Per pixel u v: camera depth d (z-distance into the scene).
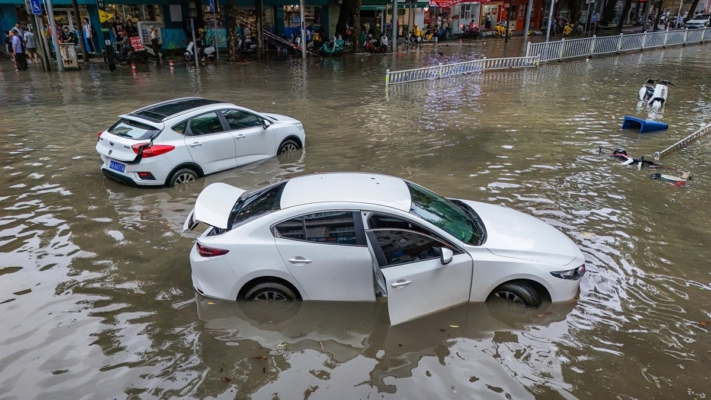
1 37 27.20
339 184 5.35
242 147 9.70
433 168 9.59
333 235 4.91
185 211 7.65
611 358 4.41
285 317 5.00
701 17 56.28
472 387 4.07
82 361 4.34
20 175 9.10
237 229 4.98
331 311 5.06
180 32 30.08
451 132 12.38
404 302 4.73
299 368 4.30
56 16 27.73
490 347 4.56
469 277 4.95
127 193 8.37
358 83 20.44
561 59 27.84
